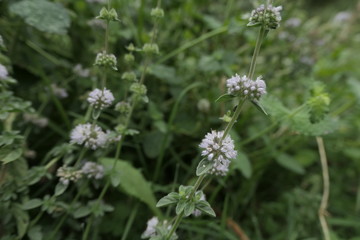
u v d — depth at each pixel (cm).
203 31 49
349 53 66
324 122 39
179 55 48
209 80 46
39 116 38
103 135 33
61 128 40
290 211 41
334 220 42
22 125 38
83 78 41
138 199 37
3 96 33
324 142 51
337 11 90
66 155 34
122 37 44
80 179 34
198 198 29
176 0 48
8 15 40
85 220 35
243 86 28
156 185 38
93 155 35
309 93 39
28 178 33
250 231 41
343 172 50
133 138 40
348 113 57
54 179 37
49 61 42
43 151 39
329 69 52
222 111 43
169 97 45
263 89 28
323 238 41
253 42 44
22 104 34
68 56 43
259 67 52
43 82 40
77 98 41
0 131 35
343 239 41
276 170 46
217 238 37
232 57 43
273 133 46
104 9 31
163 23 47
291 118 39
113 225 36
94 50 41
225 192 41
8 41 40
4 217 32
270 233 41
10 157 32
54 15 38
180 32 49
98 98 32
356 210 44
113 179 33
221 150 29
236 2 53
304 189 46
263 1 29
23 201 33
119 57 43
